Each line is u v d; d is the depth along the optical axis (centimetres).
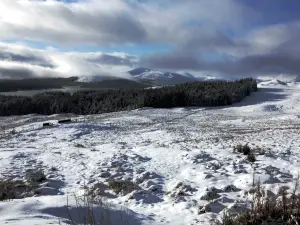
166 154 1512
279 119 4884
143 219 595
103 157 1488
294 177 957
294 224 486
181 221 616
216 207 702
